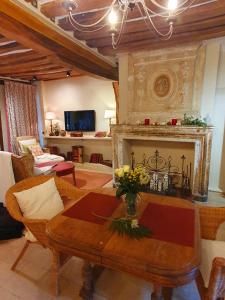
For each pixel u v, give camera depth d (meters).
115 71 4.21
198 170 3.24
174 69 3.36
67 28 2.37
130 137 3.68
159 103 3.56
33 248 2.19
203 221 1.67
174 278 1.00
